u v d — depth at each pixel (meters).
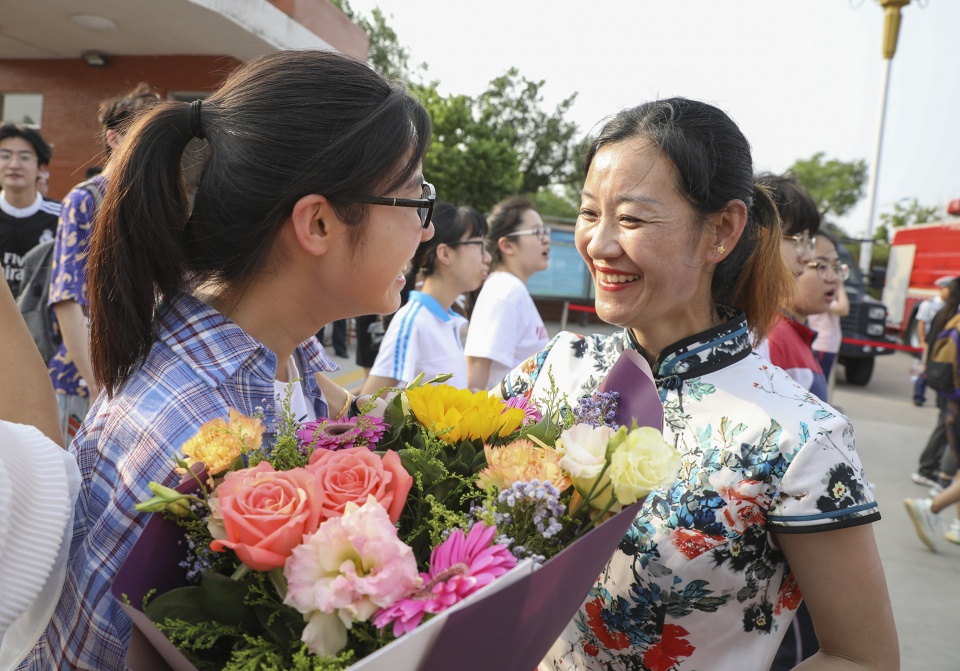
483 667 0.76
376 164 0.97
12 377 0.93
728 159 1.11
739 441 1.07
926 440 7.39
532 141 26.66
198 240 1.02
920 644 3.30
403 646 0.63
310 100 0.96
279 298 1.06
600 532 0.76
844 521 1.00
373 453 0.81
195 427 0.91
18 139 3.40
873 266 15.96
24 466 0.79
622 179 1.10
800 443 1.04
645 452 0.79
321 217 0.99
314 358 1.31
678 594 1.08
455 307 4.78
